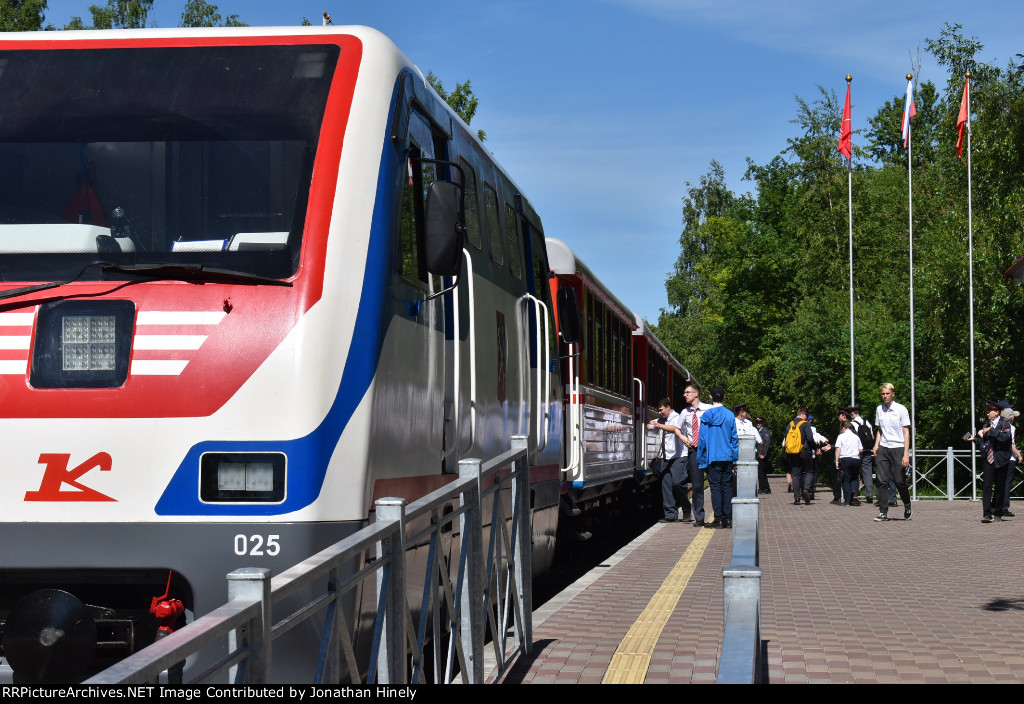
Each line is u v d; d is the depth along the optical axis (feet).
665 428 72.74
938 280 130.11
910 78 123.54
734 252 210.38
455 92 118.52
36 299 18.45
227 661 10.09
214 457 17.84
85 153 19.99
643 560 48.39
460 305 25.79
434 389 23.04
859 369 148.36
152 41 21.25
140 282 18.56
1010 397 120.37
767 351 195.42
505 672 23.66
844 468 92.73
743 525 20.89
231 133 20.06
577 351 47.32
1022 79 124.06
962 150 116.88
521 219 35.32
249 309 18.39
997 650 27.45
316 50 21.06
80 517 17.78
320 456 18.01
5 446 17.98
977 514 80.18
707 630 30.14
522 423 33.09
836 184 184.24
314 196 19.48
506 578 24.07
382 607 16.01
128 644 17.95
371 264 19.48
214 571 17.63
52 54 21.16
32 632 16.74
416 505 17.39
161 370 18.07
